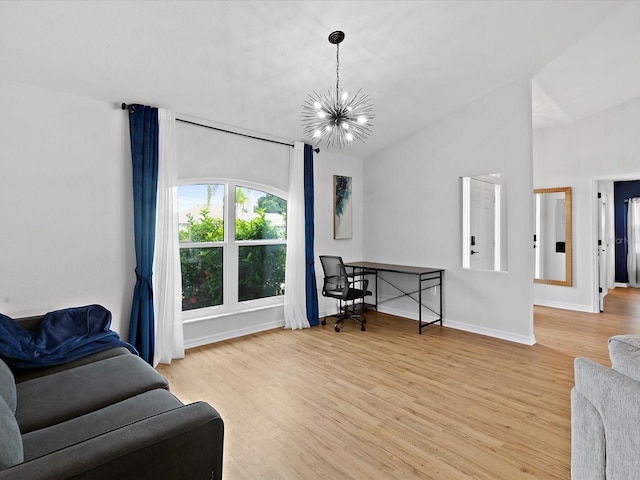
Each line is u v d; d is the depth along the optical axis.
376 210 5.36
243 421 2.36
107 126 3.16
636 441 1.18
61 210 2.94
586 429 1.45
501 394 2.73
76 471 1.04
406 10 2.70
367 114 4.22
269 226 4.53
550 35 3.17
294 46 2.92
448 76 3.67
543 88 4.10
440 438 2.17
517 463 1.93
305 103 3.75
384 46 3.08
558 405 2.55
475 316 4.29
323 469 1.89
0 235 2.68
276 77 3.27
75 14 2.27
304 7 2.54
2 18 2.19
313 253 4.70
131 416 1.61
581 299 5.26
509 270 4.00
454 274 4.48
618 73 3.88
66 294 2.97
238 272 4.24
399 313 5.13
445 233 4.56
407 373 3.12
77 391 1.85
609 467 1.31
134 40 2.56
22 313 2.77
